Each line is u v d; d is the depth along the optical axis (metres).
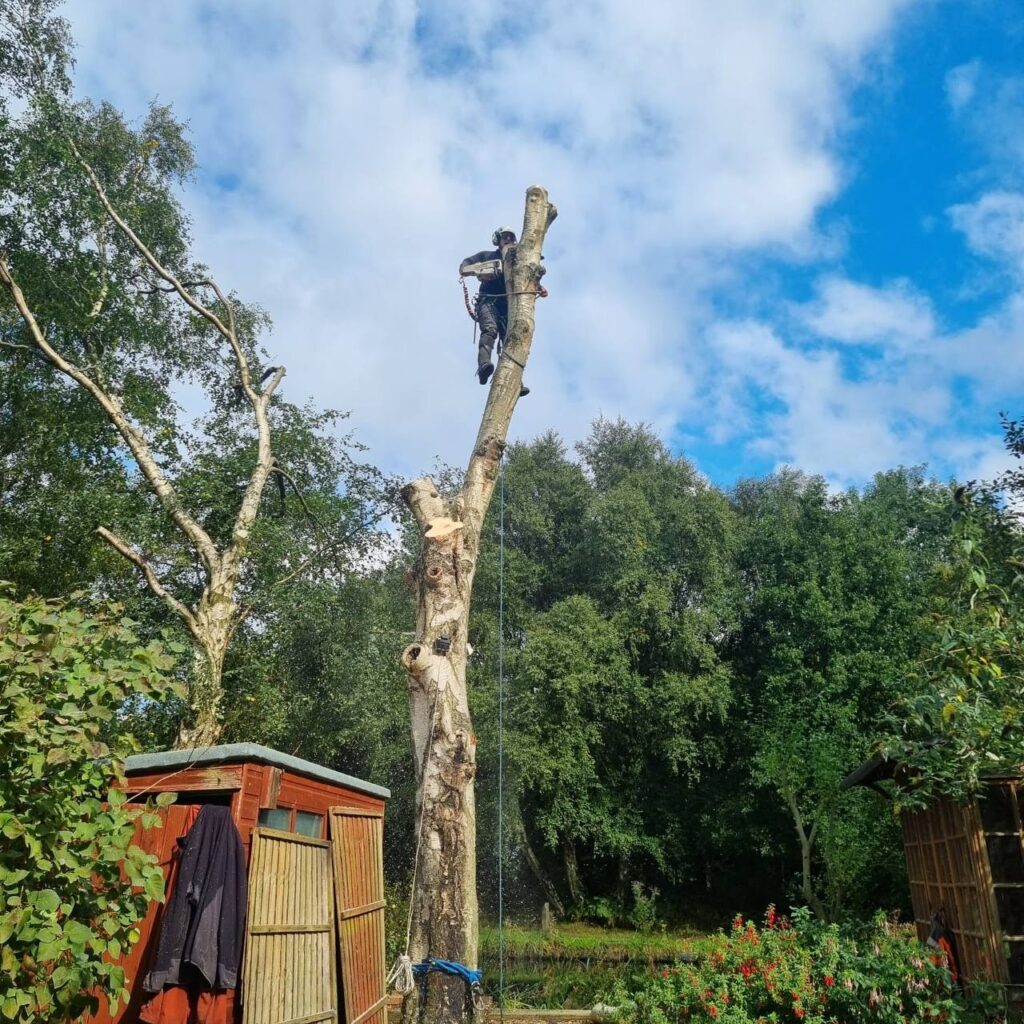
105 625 4.17
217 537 15.28
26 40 14.19
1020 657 7.32
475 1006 5.70
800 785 19.44
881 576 24.39
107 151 15.24
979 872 7.90
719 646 27.67
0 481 15.23
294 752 16.33
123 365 15.77
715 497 26.95
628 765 25.88
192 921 5.37
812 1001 7.16
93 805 3.74
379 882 8.65
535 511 27.59
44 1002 3.51
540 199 8.09
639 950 16.39
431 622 6.63
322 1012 6.66
